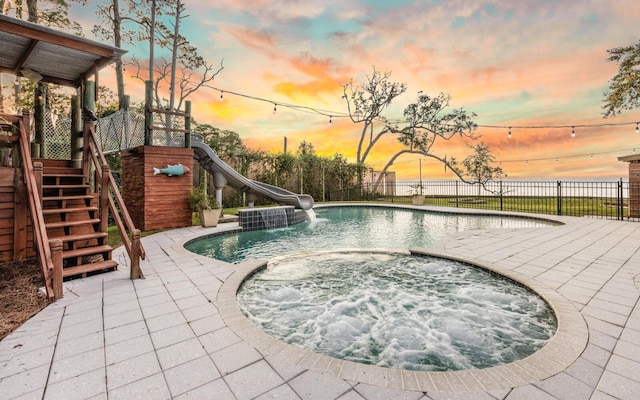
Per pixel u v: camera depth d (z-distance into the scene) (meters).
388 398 1.69
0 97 9.06
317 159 18.30
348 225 10.17
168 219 8.05
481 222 10.29
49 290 3.19
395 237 8.16
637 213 9.50
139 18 12.72
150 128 7.82
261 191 11.06
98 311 2.91
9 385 1.81
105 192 4.71
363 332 3.00
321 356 2.14
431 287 4.14
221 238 7.66
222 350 2.22
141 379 1.87
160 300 3.20
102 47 4.39
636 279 3.79
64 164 5.78
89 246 4.71
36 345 2.28
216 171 10.03
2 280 3.72
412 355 2.59
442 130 21.17
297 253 5.70
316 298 3.83
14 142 4.73
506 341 2.78
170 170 7.91
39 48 4.48
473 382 1.83
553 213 11.31
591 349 2.18
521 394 1.72
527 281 3.79
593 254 5.09
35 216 3.79
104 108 12.88
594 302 3.07
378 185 22.19
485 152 18.89
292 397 1.70
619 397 1.68
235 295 3.38
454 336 2.89
